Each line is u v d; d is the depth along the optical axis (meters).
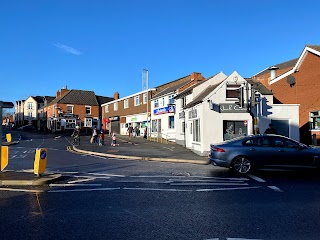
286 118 21.66
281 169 11.99
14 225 5.62
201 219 6.01
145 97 43.47
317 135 23.98
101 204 7.16
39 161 10.28
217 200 7.58
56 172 12.09
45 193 8.33
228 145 12.25
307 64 25.42
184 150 23.83
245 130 21.22
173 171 12.64
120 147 25.88
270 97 26.55
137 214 6.34
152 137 39.66
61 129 58.00
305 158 11.95
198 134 22.02
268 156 11.98
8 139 31.97
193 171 12.70
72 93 62.31
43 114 72.50
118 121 51.91
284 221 5.88
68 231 5.31
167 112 35.56
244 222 5.82
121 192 8.48
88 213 6.41
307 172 12.55
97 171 12.58
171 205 7.08
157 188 9.04
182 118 29.72
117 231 5.32
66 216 6.20
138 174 11.77
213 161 12.35
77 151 22.95
